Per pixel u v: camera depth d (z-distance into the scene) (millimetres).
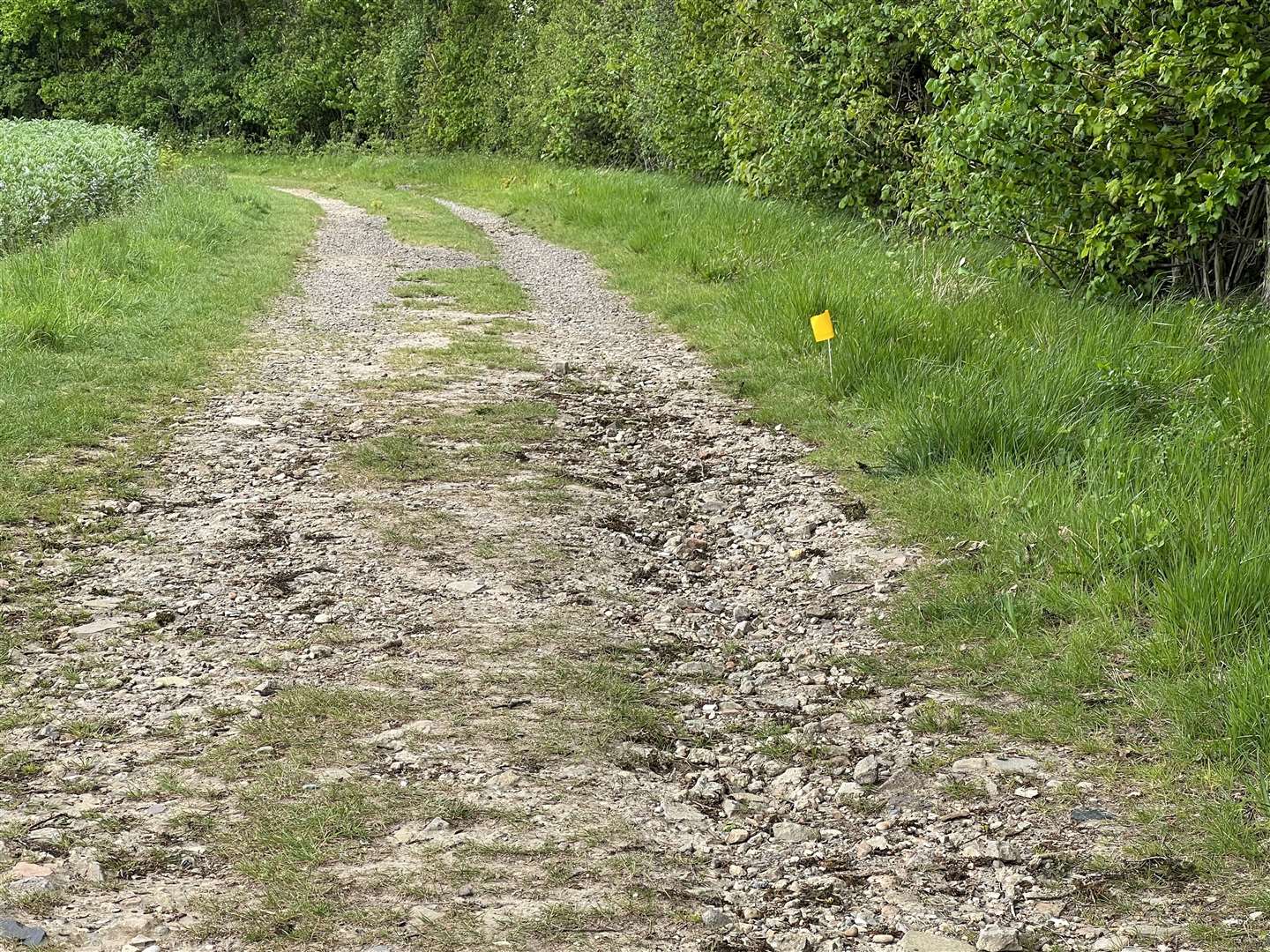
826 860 3271
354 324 10641
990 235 10273
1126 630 4324
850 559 5398
